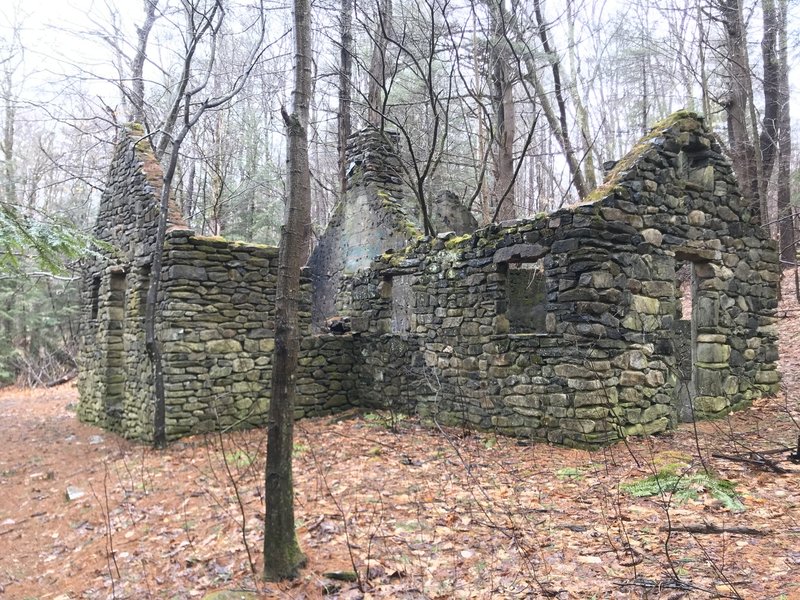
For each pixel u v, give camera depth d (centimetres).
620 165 707
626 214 670
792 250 1527
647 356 676
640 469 536
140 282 927
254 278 897
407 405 895
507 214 1302
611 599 310
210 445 789
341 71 1312
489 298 756
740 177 1386
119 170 1063
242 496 559
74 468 773
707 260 764
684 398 773
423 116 1781
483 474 564
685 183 737
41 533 559
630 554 359
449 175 1883
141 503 585
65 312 2023
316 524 452
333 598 343
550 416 669
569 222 657
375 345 966
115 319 1058
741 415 752
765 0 1455
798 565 328
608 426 634
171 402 821
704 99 1341
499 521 438
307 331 970
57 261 496
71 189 2092
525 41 1171
